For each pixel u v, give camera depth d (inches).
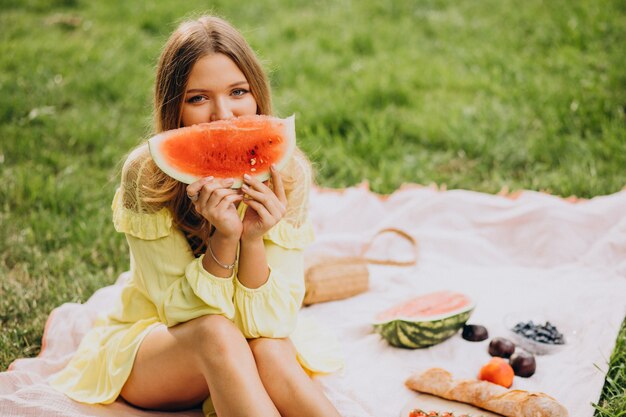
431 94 274.7
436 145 241.1
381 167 224.2
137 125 257.8
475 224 193.6
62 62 297.7
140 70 295.0
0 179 215.8
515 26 323.0
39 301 167.9
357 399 131.3
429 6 357.4
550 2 339.0
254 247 120.6
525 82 267.9
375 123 248.2
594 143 224.5
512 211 191.3
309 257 169.5
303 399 113.0
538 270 178.4
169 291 121.3
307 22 342.6
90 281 176.2
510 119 243.1
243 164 115.9
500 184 214.2
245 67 121.5
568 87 258.5
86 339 136.4
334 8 363.9
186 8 354.9
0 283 173.3
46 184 213.6
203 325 113.4
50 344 149.9
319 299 165.5
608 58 274.8
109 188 218.4
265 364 116.7
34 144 239.1
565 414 120.7
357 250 186.5
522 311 158.7
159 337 119.2
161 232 122.9
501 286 170.4
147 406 125.4
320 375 136.1
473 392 127.5
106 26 341.7
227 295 118.7
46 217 200.1
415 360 144.8
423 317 145.9
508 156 227.1
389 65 294.8
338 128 250.2
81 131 246.4
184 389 119.9
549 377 136.9
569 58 281.4
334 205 203.5
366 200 203.0
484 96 266.1
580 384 133.1
